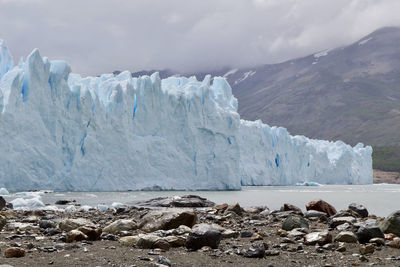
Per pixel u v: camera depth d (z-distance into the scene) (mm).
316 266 6871
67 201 26219
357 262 7113
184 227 9719
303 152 80500
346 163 91750
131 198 33875
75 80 53906
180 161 53812
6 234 9641
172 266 6703
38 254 7355
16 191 41062
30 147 42594
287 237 9922
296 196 39719
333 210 16594
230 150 57219
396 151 181625
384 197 39250
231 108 61094
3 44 47875
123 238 8719
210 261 7109
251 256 7480
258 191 52188
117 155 48594
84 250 7727
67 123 46031
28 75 43969
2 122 40531
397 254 7852
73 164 45219
